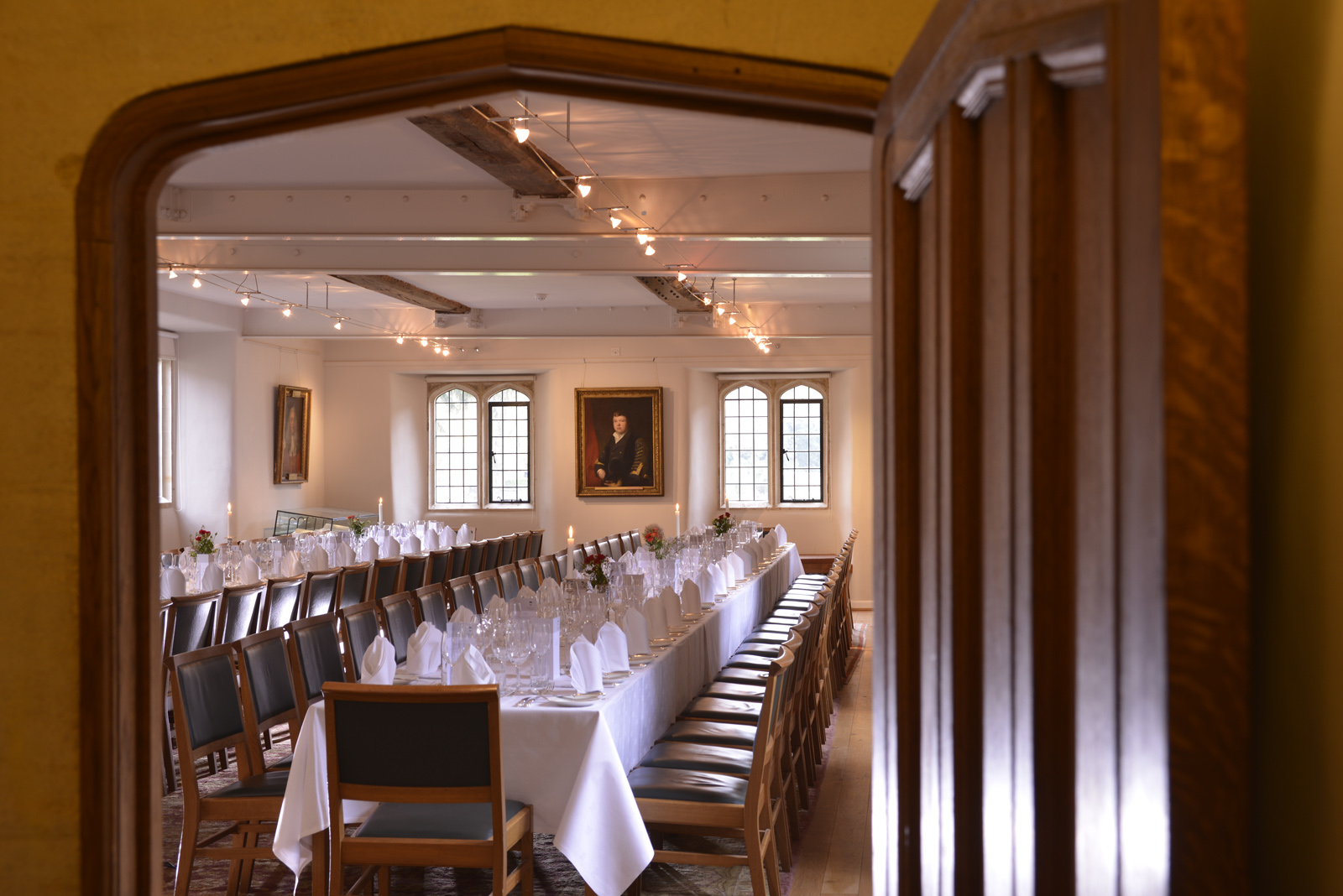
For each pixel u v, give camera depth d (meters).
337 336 12.93
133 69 2.05
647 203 6.72
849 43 1.92
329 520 13.30
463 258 8.15
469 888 4.21
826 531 14.67
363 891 4.01
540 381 15.12
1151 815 0.81
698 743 4.61
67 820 2.07
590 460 14.70
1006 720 1.09
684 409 14.58
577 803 3.66
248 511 12.94
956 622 1.20
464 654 4.17
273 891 4.24
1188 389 0.79
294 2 2.02
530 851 3.77
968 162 1.20
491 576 7.73
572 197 6.59
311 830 3.69
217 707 4.10
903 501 1.46
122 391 2.12
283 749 6.48
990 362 1.15
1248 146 1.21
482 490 15.50
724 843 4.83
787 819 4.86
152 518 2.18
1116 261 0.88
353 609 5.48
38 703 2.07
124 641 2.12
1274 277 1.13
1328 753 0.99
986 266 1.16
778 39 1.93
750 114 2.03
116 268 2.10
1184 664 0.78
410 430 15.24
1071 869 0.99
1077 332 0.98
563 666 4.55
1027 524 1.02
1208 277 0.79
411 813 3.57
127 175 2.11
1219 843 0.78
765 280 11.10
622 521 14.69
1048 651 1.01
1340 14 0.97
